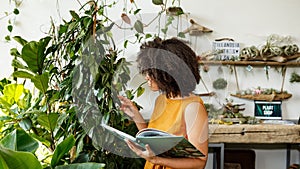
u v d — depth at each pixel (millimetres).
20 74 1759
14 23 3453
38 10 3477
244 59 3580
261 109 3635
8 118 1894
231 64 3633
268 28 3689
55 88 1965
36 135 1865
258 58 3588
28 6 3465
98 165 1257
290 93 3719
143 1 3545
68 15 3496
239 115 3402
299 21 3697
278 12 3693
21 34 3465
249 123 3359
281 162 3750
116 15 3516
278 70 3701
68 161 1698
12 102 2260
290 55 3615
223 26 3656
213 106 1771
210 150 3666
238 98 3660
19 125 1831
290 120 3592
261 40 3688
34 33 3475
